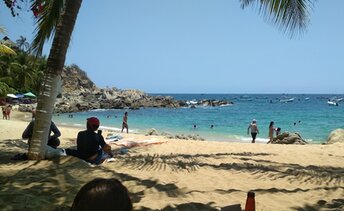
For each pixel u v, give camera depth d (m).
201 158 10.40
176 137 22.91
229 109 80.94
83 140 8.35
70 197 5.48
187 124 43.28
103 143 8.48
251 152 12.37
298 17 8.18
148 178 7.16
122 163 8.98
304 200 5.98
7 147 11.10
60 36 8.14
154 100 92.19
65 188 5.98
